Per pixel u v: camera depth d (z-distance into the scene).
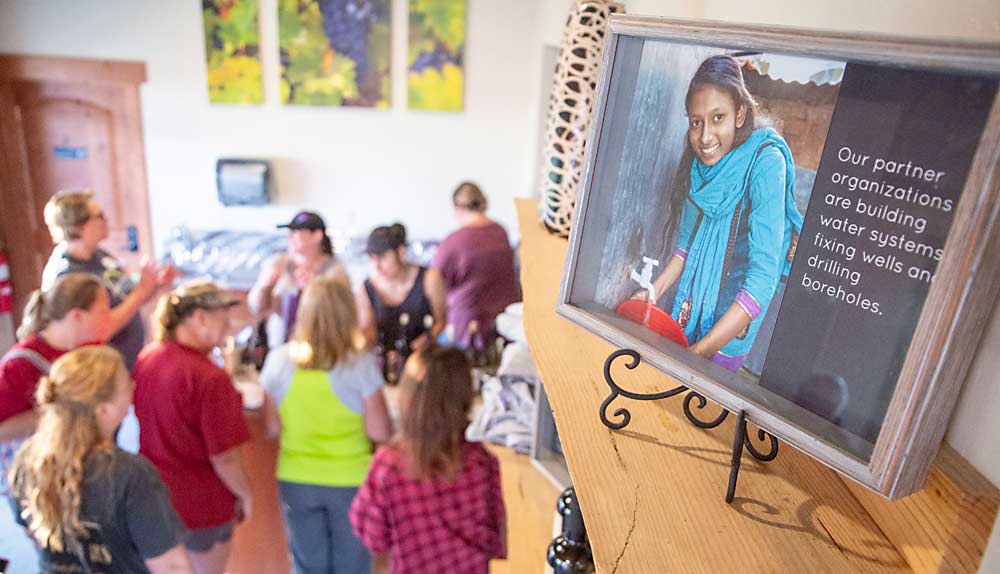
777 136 0.62
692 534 0.64
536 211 1.96
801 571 0.61
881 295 0.55
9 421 2.26
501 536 1.76
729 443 0.80
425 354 1.73
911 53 0.50
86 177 4.96
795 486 0.72
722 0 1.22
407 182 5.18
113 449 1.67
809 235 0.60
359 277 4.59
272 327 3.68
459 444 1.71
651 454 0.77
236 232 5.09
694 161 0.70
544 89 4.52
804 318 0.61
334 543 2.40
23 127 4.81
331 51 4.80
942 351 0.50
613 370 0.97
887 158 0.54
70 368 1.62
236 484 2.27
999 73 0.46
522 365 2.00
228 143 4.97
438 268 3.36
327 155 5.07
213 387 2.17
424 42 4.83
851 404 0.57
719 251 0.68
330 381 2.20
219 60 4.75
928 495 0.59
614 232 0.80
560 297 0.86
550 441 1.83
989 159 0.46
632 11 2.04
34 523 1.65
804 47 0.58
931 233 0.51
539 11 4.66
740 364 0.67
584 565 0.94
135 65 4.72
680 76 0.70
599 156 0.79
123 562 1.71
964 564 0.56
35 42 4.62
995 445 0.56
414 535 1.74
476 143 5.12
